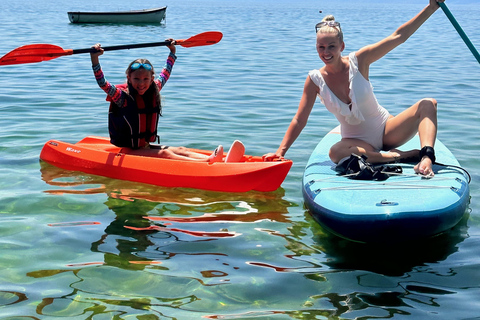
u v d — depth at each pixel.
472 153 5.49
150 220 3.96
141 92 4.80
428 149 3.92
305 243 3.60
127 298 2.90
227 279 3.11
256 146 5.86
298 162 5.34
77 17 23.89
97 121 6.89
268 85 9.75
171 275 3.15
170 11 51.53
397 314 2.75
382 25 29.34
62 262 3.29
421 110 4.14
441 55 14.29
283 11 61.09
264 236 3.71
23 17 29.06
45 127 6.54
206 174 4.53
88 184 4.70
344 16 46.28
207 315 2.74
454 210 3.48
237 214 4.09
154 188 4.64
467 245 3.53
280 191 4.59
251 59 13.15
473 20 38.59
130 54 13.44
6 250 3.43
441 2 4.07
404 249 3.51
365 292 2.97
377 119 4.36
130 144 5.05
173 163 4.69
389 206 3.40
